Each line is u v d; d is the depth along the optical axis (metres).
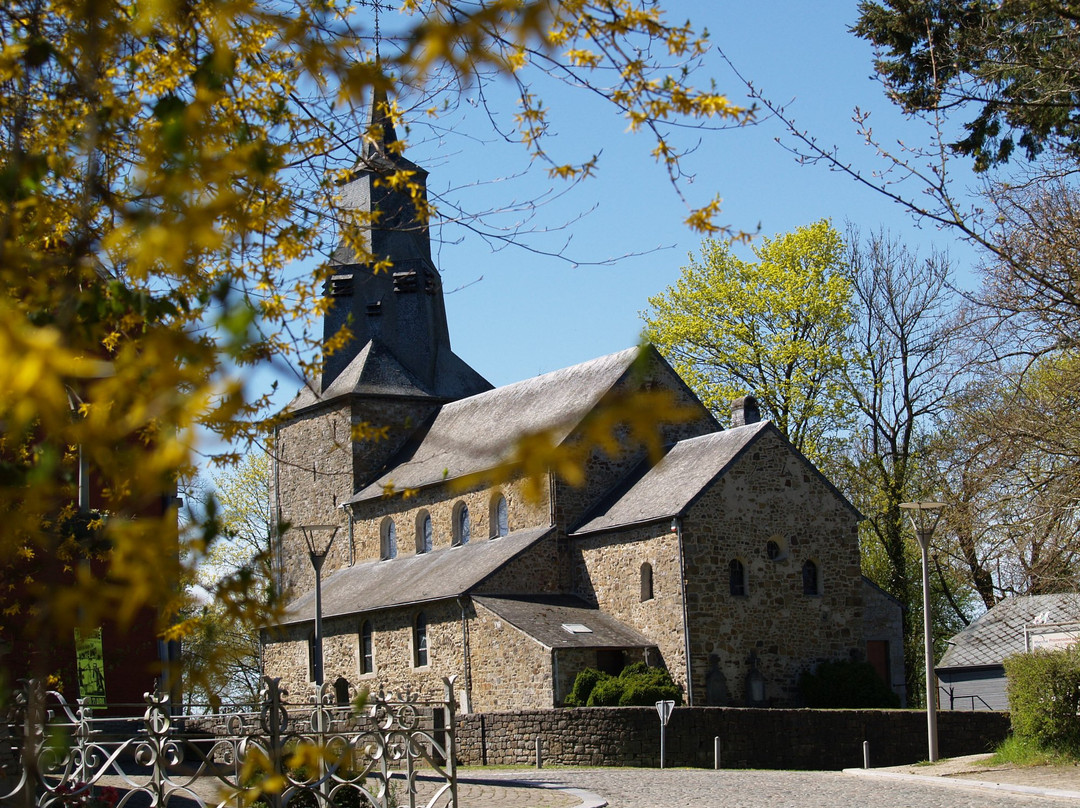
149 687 21.27
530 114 8.55
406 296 51.62
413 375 50.75
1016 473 22.22
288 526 6.48
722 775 25.75
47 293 5.44
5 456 6.47
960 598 53.78
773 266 52.47
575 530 39.56
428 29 4.69
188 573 5.25
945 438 30.72
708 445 39.12
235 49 7.75
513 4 4.67
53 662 12.88
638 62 7.32
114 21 5.47
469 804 18.69
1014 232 19.80
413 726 15.17
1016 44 17.50
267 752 11.77
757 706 35.41
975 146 20.36
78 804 12.52
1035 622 41.69
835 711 30.94
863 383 50.72
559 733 30.39
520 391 46.06
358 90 5.08
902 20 18.47
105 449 4.23
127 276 7.06
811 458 50.59
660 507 36.84
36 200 6.00
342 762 7.24
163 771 12.65
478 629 37.09
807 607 37.22
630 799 20.17
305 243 8.76
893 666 40.28
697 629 35.19
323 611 43.81
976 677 42.91
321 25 7.08
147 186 5.12
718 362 52.69
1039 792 20.19
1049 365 23.36
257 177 6.40
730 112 7.37
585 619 37.16
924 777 23.47
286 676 46.16
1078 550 21.31
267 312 8.70
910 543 51.00
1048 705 24.78
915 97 17.20
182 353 4.38
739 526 36.56
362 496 47.00
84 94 6.14
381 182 9.76
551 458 3.60
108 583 4.73
